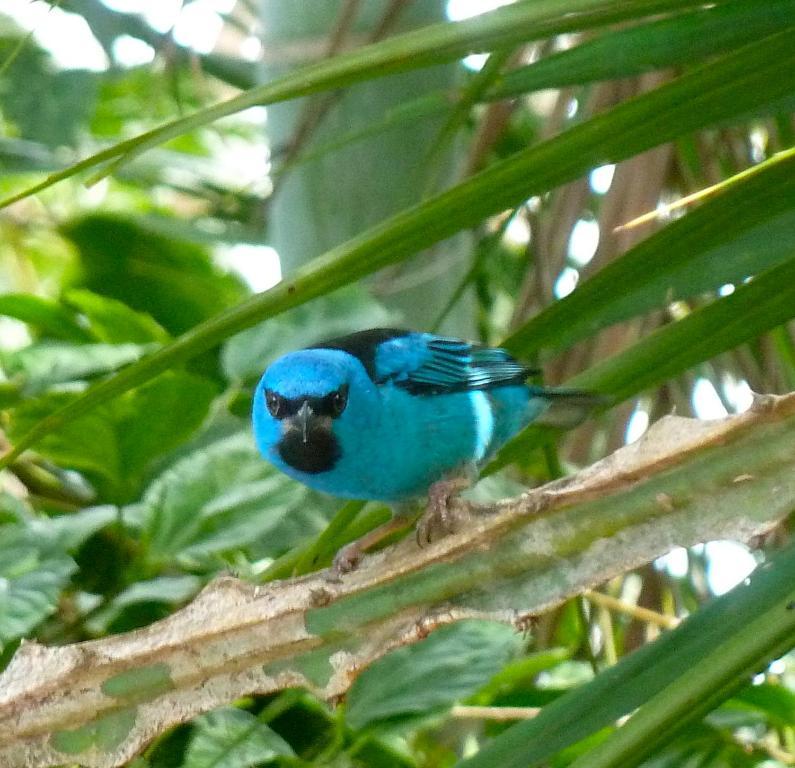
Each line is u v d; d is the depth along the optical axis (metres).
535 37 0.78
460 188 0.79
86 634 0.89
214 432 0.92
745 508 0.79
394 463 0.91
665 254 0.81
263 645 0.81
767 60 0.79
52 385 0.91
